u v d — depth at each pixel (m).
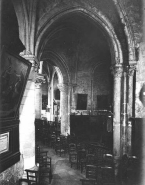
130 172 8.34
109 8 10.14
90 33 15.01
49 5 9.20
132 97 10.48
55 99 32.16
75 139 15.58
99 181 7.12
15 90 6.39
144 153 8.65
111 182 7.10
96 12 10.00
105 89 19.41
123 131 10.42
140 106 10.38
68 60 18.56
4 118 6.32
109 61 18.78
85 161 9.97
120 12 9.93
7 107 6.22
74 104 19.16
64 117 18.89
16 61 5.87
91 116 18.69
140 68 10.41
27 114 8.41
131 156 9.30
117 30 10.38
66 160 12.19
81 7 9.76
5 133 6.58
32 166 8.45
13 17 5.77
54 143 15.25
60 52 17.94
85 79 19.34
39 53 9.77
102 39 15.35
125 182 8.29
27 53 8.32
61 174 9.72
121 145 10.44
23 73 6.74
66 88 18.94
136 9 10.19
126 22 10.05
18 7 8.05
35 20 8.62
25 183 7.48
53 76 29.42
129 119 10.44
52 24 9.71
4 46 4.82
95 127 18.48
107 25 10.22
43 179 9.05
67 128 18.75
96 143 14.49
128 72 10.39
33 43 8.55
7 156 6.70
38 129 20.67
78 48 17.83
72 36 16.33
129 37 10.15
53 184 8.45
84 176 9.45
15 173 7.29
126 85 10.56
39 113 28.81
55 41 16.70
